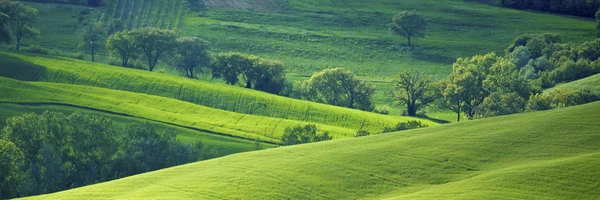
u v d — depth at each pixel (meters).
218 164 51.62
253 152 55.38
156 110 102.56
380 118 107.06
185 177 48.19
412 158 49.53
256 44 175.25
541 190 39.78
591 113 55.50
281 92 132.62
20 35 148.38
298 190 44.25
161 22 184.50
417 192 42.44
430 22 196.62
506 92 101.12
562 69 123.62
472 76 106.12
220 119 100.75
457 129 56.72
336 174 47.09
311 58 168.88
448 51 176.12
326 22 195.75
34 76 121.69
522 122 55.91
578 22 192.12
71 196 44.84
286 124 99.06
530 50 150.50
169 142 74.88
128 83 120.81
